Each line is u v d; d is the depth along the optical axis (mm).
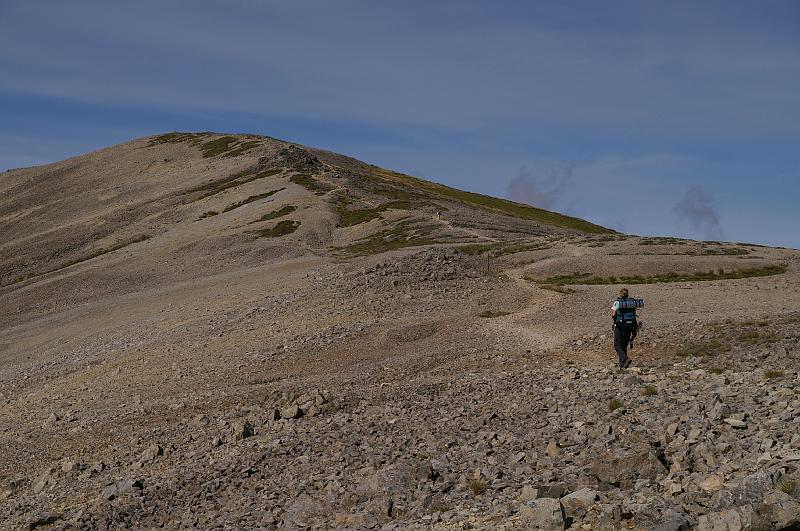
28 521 17047
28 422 31031
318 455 17531
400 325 37125
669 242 72938
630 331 22734
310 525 13109
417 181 170000
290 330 39156
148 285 76000
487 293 44781
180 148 163625
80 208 130375
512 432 16078
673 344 26578
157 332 48000
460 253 55844
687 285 49812
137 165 156000
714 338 26125
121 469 21266
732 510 9125
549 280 56719
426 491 13312
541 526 10367
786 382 16484
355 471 15734
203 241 90688
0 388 41250
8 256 103562
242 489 16484
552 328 34000
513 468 13758
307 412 22594
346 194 113812
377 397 23344
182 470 19000
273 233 92312
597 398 17812
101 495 17984
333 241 89688
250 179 128500
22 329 64062
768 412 14055
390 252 71750
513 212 141500
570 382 20469
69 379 38406
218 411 26453
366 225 96125
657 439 13664
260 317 43875
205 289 65562
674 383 18422
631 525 10055
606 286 50062
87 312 65562
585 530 10172
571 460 13484
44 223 125188
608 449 13539
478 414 18359
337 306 43156
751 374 18547
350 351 34125
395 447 16703
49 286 77750
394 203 110250
